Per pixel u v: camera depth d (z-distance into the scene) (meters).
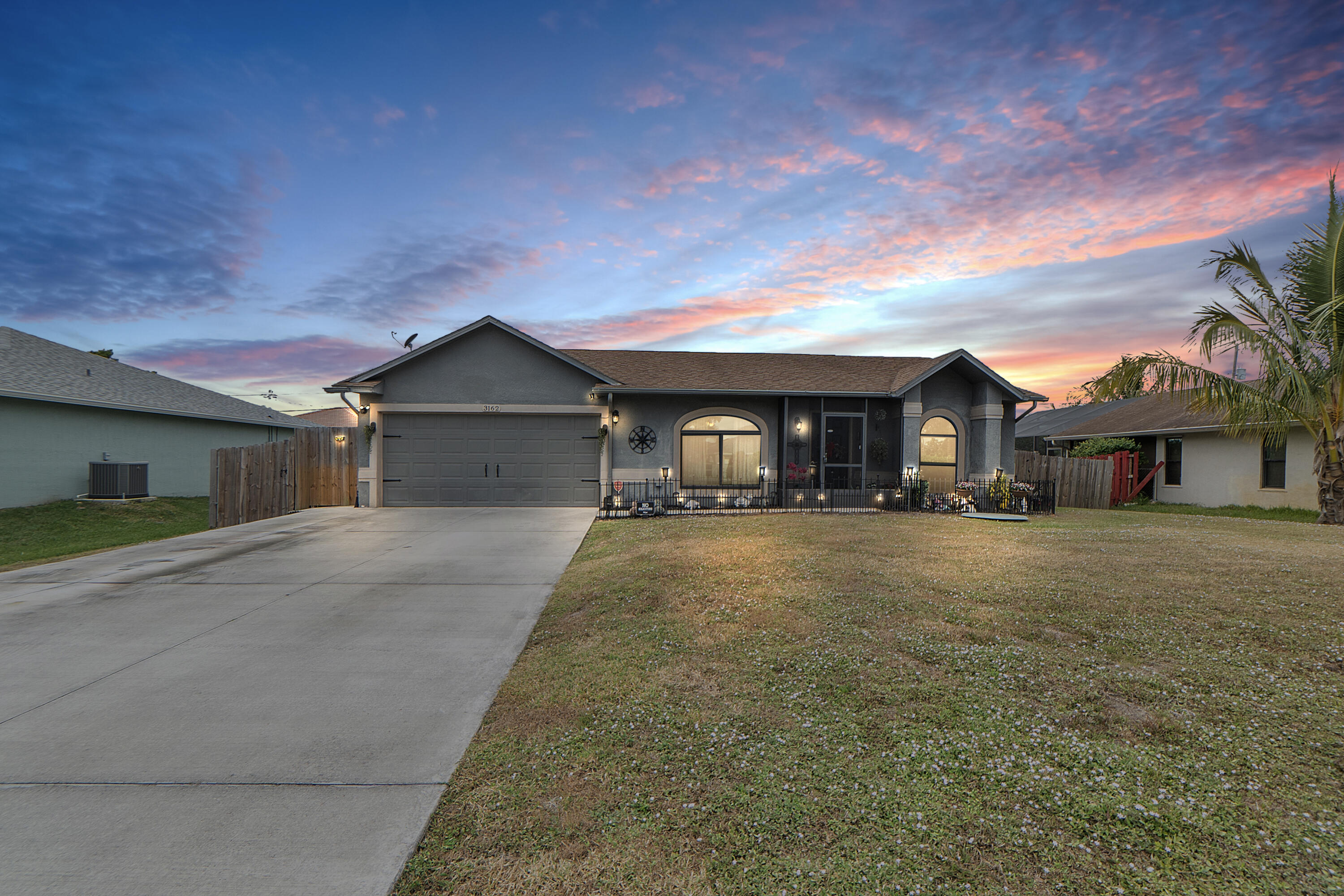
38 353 16.56
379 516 13.07
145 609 6.07
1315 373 11.88
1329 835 2.41
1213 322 12.05
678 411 14.84
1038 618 5.30
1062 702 3.68
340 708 3.80
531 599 6.50
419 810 2.70
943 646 4.64
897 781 2.87
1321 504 12.09
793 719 3.53
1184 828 2.48
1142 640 4.70
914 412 14.55
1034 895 2.12
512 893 2.18
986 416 14.75
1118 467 17.78
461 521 12.41
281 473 13.52
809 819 2.59
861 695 3.82
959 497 14.15
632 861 2.34
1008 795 2.74
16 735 3.44
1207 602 5.69
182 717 3.67
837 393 14.35
